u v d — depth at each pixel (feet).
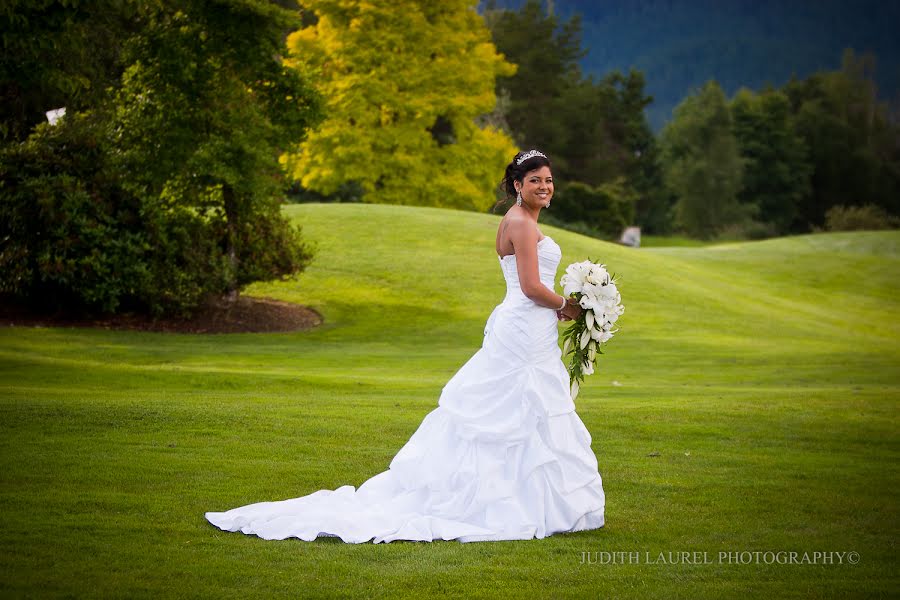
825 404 33.47
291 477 20.81
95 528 16.42
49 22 36.58
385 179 127.34
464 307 74.95
